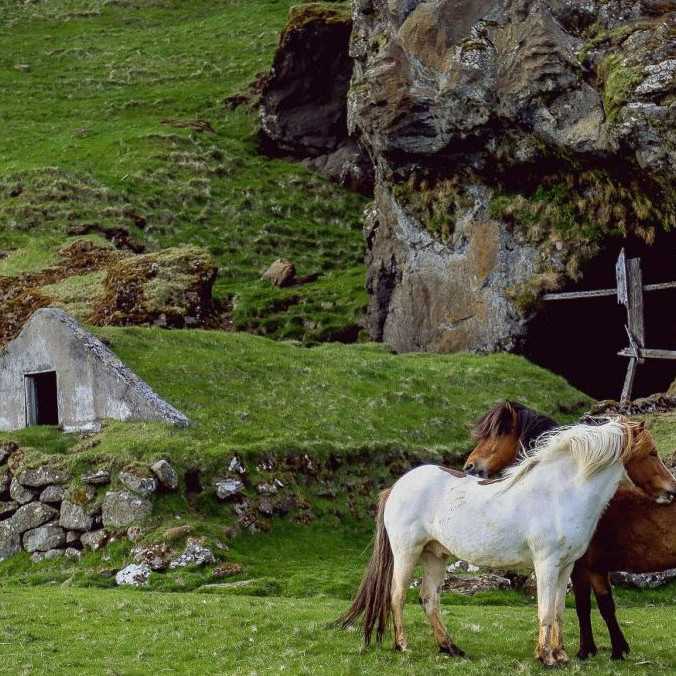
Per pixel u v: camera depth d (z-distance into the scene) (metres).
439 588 12.94
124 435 24.61
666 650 13.47
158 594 18.30
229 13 91.19
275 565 21.19
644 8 34.50
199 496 22.59
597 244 35.97
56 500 23.02
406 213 41.41
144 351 28.95
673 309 37.62
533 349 37.44
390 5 40.84
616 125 32.50
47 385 28.97
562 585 12.20
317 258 54.06
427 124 38.94
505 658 12.45
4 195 54.50
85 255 45.38
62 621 15.00
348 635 13.76
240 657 12.87
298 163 63.78
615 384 38.81
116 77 76.38
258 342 32.66
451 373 32.34
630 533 12.84
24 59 80.69
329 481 24.64
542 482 12.08
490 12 37.81
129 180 57.50
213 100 71.19
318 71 62.69
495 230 38.22
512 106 35.97
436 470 12.91
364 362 32.19
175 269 40.78
